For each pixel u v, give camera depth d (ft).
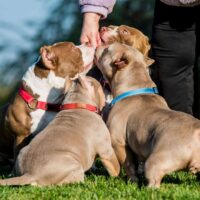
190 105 32.24
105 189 25.08
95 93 28.71
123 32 34.35
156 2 31.81
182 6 29.84
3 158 34.55
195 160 24.14
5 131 33.17
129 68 29.07
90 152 27.12
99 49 30.55
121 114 27.73
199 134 24.13
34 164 25.59
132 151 27.71
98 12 31.48
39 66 31.71
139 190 24.52
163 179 27.89
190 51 31.30
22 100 31.58
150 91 28.53
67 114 27.86
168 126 24.91
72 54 31.71
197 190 25.11
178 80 31.86
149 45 35.27
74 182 25.77
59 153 25.73
